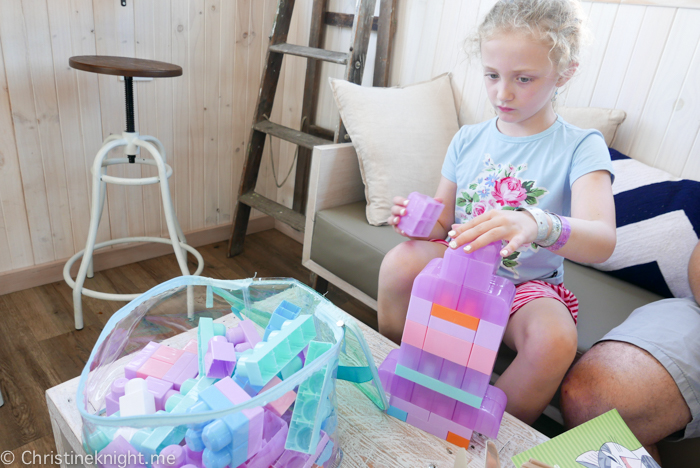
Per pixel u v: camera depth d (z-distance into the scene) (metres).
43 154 1.57
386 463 0.70
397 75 1.85
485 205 1.04
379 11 1.76
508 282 0.73
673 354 0.82
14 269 1.63
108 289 1.71
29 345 1.41
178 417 0.51
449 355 0.72
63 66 1.52
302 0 2.00
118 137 1.46
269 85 1.89
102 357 0.66
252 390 0.62
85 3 1.51
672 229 1.21
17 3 1.39
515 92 0.83
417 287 0.72
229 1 1.83
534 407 0.86
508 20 0.80
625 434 0.71
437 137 1.57
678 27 1.24
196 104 1.89
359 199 1.68
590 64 1.40
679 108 1.27
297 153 2.11
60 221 1.68
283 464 0.61
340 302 1.79
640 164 1.30
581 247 0.77
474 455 0.73
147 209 1.89
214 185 2.08
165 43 1.72
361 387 0.82
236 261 2.02
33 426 1.14
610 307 1.17
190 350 0.74
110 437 0.55
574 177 0.92
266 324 0.83
